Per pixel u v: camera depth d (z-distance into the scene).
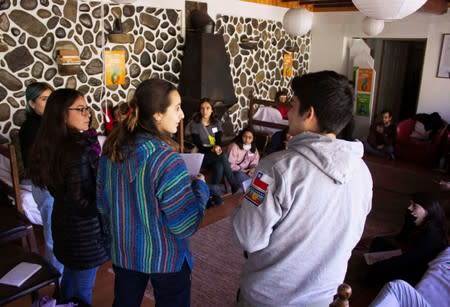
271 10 6.34
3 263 1.81
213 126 4.50
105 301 2.41
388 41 6.98
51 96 1.65
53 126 1.62
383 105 7.32
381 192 4.33
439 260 2.12
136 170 1.29
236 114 6.12
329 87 1.05
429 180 4.72
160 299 1.52
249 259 1.18
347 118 1.08
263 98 6.54
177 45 5.18
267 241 1.05
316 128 1.09
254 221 1.03
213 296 2.51
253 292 1.13
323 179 1.03
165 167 1.29
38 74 3.98
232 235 1.08
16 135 3.45
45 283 1.70
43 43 3.96
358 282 2.63
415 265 2.46
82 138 1.65
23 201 3.07
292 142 1.10
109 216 1.43
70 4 4.09
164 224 1.36
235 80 5.98
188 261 1.49
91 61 4.37
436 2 5.14
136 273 1.47
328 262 1.07
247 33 6.00
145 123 1.33
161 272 1.42
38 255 1.89
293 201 1.03
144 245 1.38
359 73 6.66
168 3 4.96
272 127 4.96
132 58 4.75
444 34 5.74
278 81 6.75
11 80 3.81
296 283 1.08
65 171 1.57
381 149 5.84
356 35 6.62
